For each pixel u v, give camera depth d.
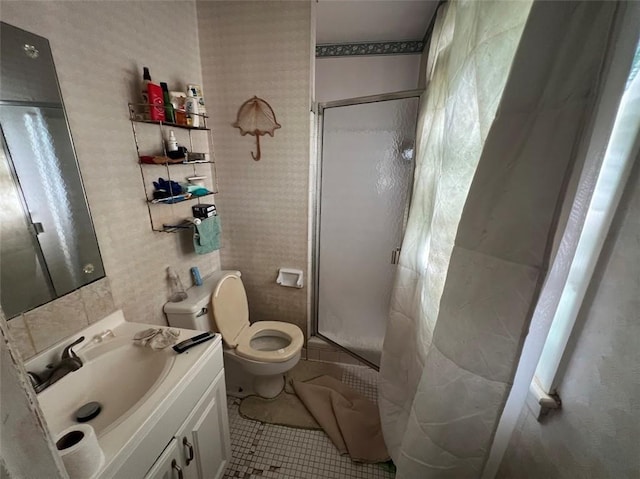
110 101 1.13
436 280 1.10
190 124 1.48
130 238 1.28
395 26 2.10
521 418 0.87
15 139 0.84
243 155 1.84
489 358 0.72
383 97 1.59
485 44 0.79
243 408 1.78
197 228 1.60
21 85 0.85
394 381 1.60
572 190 0.57
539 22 0.55
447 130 1.05
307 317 2.13
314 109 1.73
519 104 0.60
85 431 0.66
